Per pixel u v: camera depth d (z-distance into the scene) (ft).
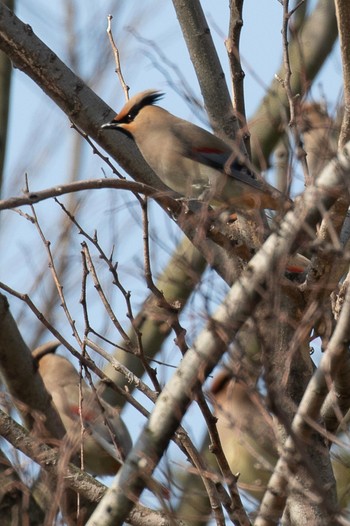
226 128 36.99
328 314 30.71
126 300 30.78
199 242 29.76
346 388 31.99
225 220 32.78
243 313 26.58
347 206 30.37
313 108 27.78
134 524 32.81
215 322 26.58
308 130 27.91
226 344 26.48
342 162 27.30
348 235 34.22
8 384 35.78
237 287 26.78
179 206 31.53
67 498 33.58
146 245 28.96
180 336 28.78
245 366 25.86
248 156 36.24
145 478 28.32
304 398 27.66
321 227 30.78
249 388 25.43
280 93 42.29
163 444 28.45
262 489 31.68
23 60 39.47
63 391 45.21
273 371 25.29
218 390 31.53
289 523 29.71
